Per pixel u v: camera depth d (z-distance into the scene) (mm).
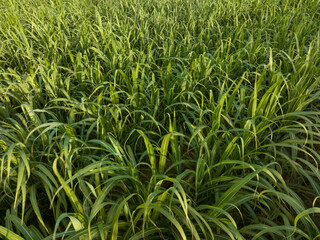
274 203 1965
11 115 3092
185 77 2803
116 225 1404
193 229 1425
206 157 2049
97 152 2480
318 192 1944
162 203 1554
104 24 4828
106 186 1617
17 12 5781
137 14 5254
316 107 3023
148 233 1648
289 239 1640
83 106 2504
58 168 2223
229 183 1905
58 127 2211
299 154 2727
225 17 5113
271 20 4469
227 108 2365
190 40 4203
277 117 2225
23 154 1621
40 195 2182
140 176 2619
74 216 1545
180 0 5992
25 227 1602
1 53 4020
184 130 2945
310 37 3938
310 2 5324
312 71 2771
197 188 1940
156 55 4109
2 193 1989
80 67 3154
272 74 2820
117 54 3463
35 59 3930
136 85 2705
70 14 5504
